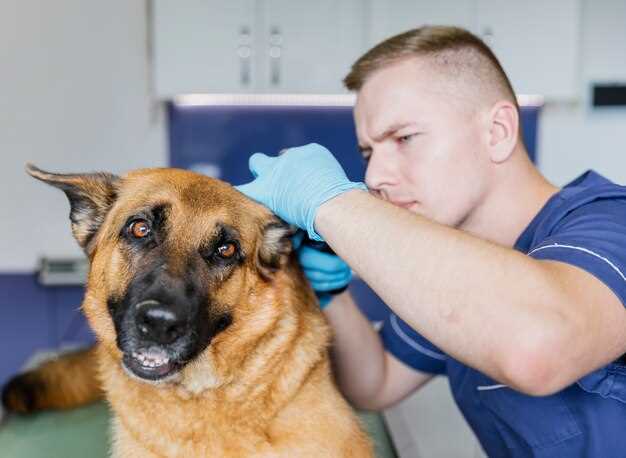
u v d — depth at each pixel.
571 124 3.68
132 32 3.48
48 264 3.46
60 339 3.54
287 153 1.25
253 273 1.42
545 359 0.81
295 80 3.36
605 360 0.88
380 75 1.33
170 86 3.34
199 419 1.36
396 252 0.90
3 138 3.49
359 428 1.50
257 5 3.30
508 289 0.83
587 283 0.90
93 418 1.81
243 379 1.36
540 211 1.31
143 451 1.39
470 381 1.45
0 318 3.53
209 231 1.39
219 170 3.61
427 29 1.38
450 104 1.28
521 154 1.38
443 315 0.85
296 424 1.38
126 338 1.29
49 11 3.44
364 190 1.05
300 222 1.16
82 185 1.49
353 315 1.63
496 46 3.35
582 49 3.64
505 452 1.43
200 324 1.32
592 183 1.34
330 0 3.30
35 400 1.82
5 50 3.44
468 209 1.33
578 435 1.22
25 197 3.53
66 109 3.51
